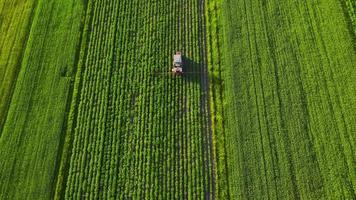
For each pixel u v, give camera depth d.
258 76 26.33
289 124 24.36
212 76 26.78
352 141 23.36
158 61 27.78
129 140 24.92
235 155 23.75
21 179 23.89
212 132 24.84
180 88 26.61
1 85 27.55
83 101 26.52
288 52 27.00
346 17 27.97
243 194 22.55
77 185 23.62
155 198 23.00
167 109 25.88
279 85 25.86
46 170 24.09
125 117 25.78
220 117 25.17
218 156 23.97
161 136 24.92
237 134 24.39
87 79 27.39
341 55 26.38
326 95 25.08
